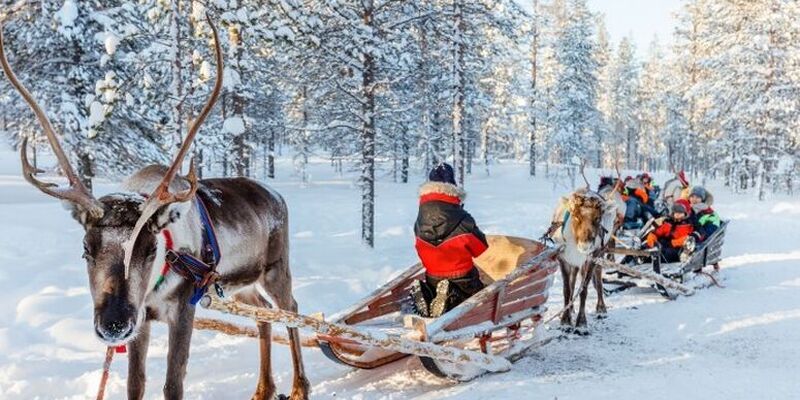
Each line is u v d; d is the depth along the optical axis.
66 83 16.69
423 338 5.58
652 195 15.80
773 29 36.75
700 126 49.34
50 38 16.08
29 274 10.66
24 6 15.34
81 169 16.84
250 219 5.23
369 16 16.67
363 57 16.52
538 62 52.75
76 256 12.28
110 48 11.88
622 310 9.54
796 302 9.58
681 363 6.70
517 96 46.06
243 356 6.99
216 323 5.91
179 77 12.24
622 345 7.59
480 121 37.25
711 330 8.11
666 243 11.62
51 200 23.36
